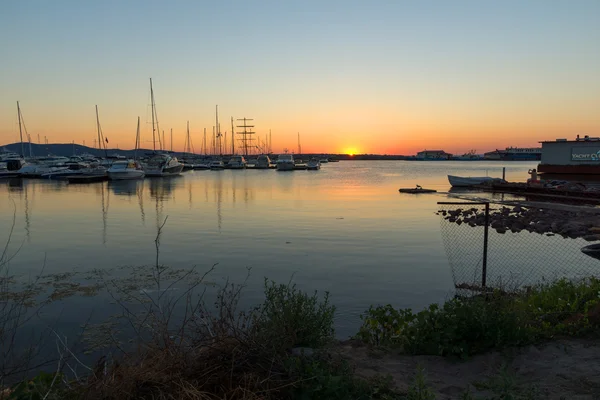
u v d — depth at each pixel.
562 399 4.15
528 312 6.49
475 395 4.36
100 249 16.27
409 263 13.98
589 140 50.91
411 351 5.72
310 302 6.09
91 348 7.25
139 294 10.56
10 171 65.25
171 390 3.88
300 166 117.75
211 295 10.47
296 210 28.94
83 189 46.75
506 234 20.38
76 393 3.89
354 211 28.41
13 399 3.59
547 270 12.73
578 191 33.50
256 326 5.01
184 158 128.00
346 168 143.38
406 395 4.33
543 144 52.41
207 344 4.55
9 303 9.49
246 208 30.05
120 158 93.75
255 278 12.20
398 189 48.66
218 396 3.93
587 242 18.19
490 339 5.59
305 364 4.57
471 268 13.18
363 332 6.51
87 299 10.16
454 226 22.23
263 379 4.17
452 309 6.05
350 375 4.52
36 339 7.55
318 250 16.05
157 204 32.44
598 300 6.83
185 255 15.20
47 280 11.86
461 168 141.12
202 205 31.84
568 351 5.33
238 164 105.31
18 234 19.67
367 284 11.59
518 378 4.70
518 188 41.28
